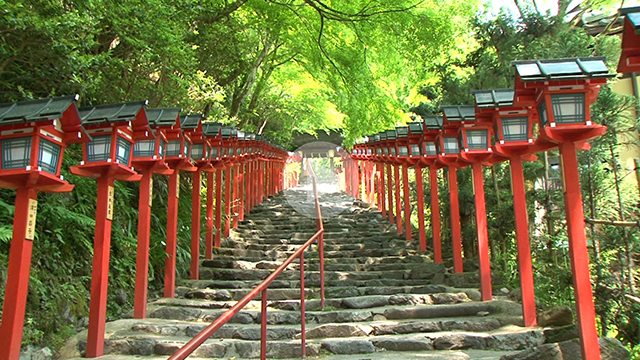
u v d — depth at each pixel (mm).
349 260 7828
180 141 5879
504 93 4523
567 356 3549
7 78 4711
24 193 3180
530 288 4734
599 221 4695
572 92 3225
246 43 10797
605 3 8859
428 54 9258
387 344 4527
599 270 5164
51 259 4758
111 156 4047
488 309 5359
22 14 3840
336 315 5352
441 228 8695
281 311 5520
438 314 5355
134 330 4781
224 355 4418
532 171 6555
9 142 3080
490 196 7270
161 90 6656
